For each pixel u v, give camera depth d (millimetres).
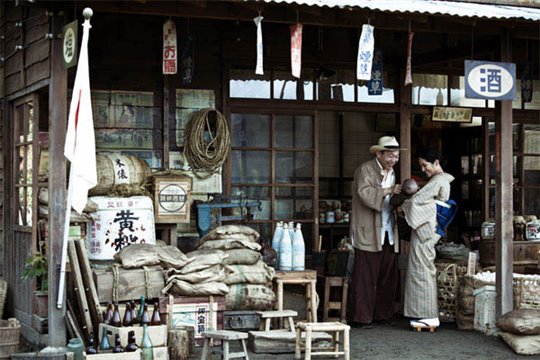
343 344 7219
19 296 8602
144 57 9047
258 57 6578
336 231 11383
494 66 7637
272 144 9516
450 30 7918
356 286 8680
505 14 7371
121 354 6406
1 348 7039
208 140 9133
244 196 9094
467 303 8609
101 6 6926
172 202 8461
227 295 7766
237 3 7121
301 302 8688
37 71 7676
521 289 8344
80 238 7586
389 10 6867
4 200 9188
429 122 11672
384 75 9977
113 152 8688
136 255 7312
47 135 8164
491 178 10523
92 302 6988
